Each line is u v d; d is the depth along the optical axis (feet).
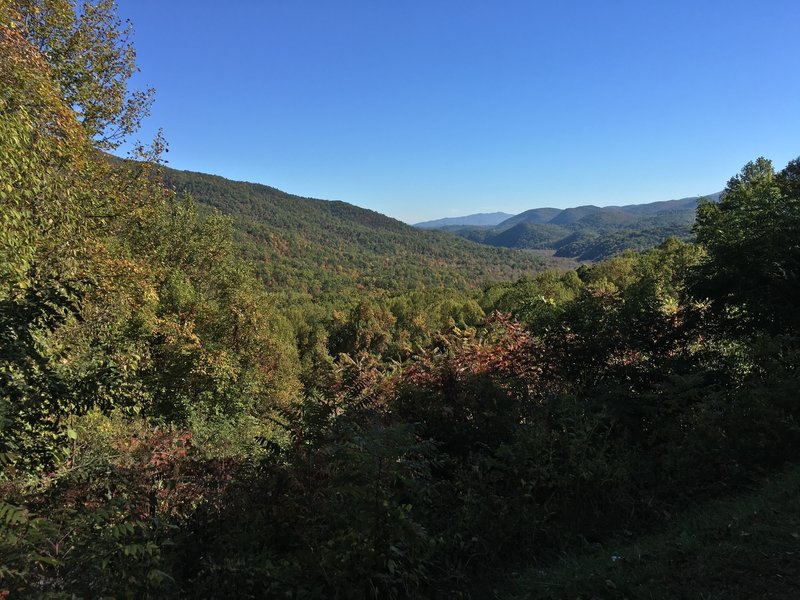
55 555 8.90
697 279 24.39
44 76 29.48
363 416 16.83
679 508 14.16
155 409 44.14
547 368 22.76
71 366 17.63
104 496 12.05
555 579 10.75
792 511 11.71
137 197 53.83
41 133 29.30
